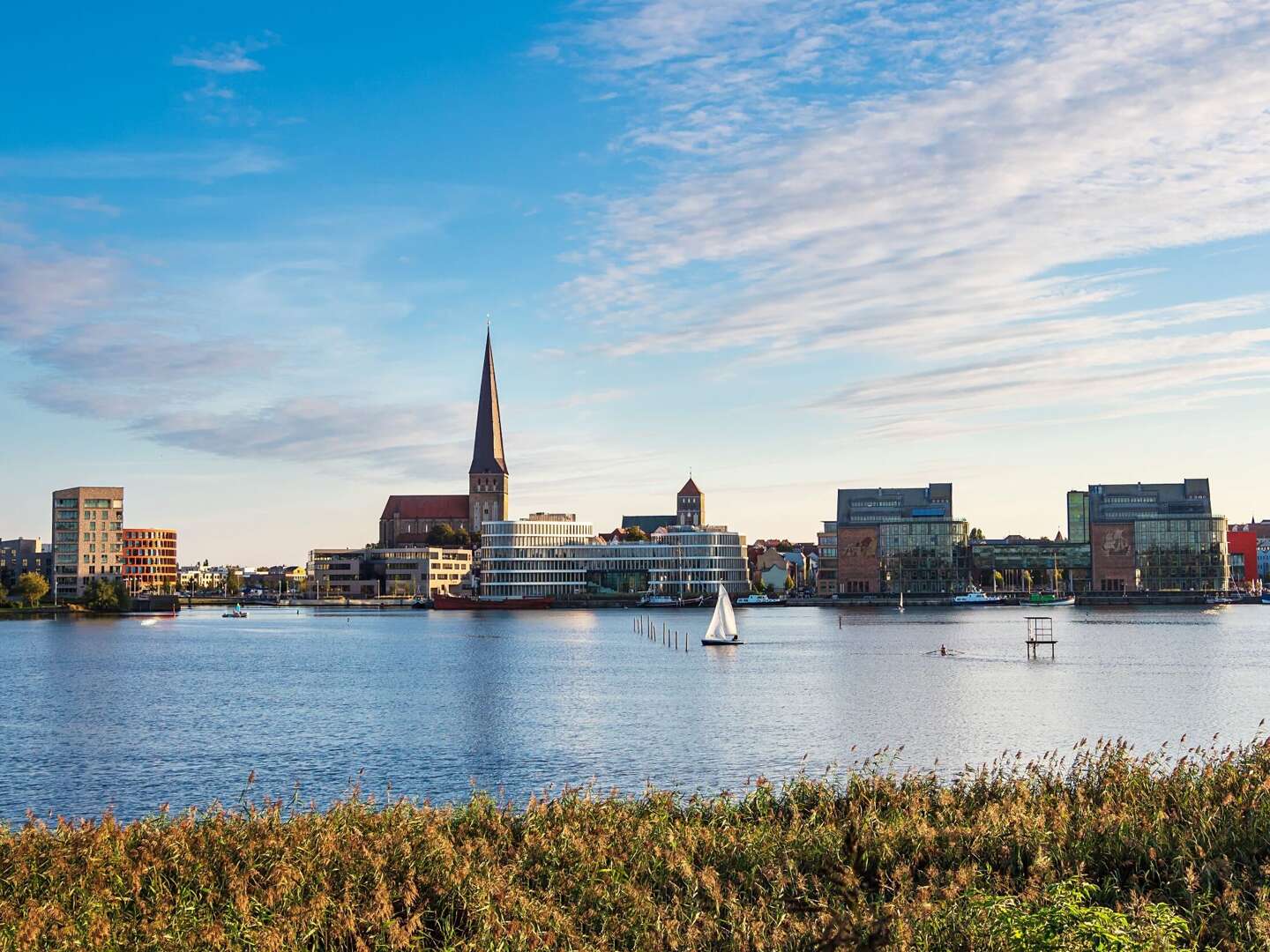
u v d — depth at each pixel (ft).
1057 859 116.16
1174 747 300.61
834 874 115.55
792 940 101.60
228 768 288.71
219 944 101.71
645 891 113.60
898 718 365.20
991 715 372.17
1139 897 102.68
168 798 252.83
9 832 133.49
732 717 373.20
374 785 262.67
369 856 118.93
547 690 469.57
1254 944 95.14
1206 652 643.86
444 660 646.74
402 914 110.42
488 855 122.83
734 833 129.80
